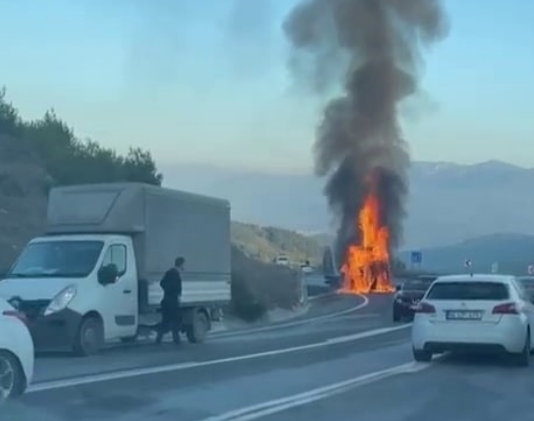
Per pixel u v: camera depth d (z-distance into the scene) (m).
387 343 27.41
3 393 13.69
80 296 21.56
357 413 13.79
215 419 13.06
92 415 13.29
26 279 21.78
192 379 17.64
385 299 62.19
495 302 20.09
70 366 19.52
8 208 39.62
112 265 22.48
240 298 41.22
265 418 13.23
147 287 23.88
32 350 14.16
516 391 16.44
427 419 13.35
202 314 26.61
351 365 20.66
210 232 26.81
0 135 47.00
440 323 20.34
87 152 50.31
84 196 24.11
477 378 18.30
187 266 25.64
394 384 17.30
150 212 24.16
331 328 35.81
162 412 13.62
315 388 16.58
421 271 76.56
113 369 19.06
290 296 51.06
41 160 47.09
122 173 49.94
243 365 20.38
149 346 24.97
